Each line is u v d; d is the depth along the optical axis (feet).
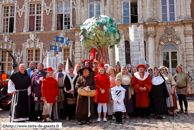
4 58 58.29
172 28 49.93
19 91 19.99
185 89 24.20
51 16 57.36
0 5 60.18
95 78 19.99
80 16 54.65
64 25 57.41
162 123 18.90
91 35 23.04
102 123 19.20
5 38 58.23
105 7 53.83
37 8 59.11
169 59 50.26
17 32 57.88
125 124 18.62
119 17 52.80
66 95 21.38
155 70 21.85
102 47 25.20
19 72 20.40
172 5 51.78
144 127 17.34
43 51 56.08
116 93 19.25
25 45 57.16
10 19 60.39
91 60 25.14
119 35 24.13
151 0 50.57
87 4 55.26
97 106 21.40
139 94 21.11
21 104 19.86
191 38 48.75
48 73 20.38
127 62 51.52
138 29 26.63
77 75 21.57
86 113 18.75
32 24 58.75
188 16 49.19
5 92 28.60
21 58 57.31
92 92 18.52
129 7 53.31
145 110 21.77
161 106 20.92
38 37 56.85
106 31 22.59
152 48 49.32
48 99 20.03
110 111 21.02
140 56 26.20
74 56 54.39
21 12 58.85
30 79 20.94
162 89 21.20
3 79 28.30
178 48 49.85
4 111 27.86
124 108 19.21
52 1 57.47
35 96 20.68
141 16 51.49
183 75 24.54
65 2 57.82
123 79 21.36
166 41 50.08
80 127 17.69
